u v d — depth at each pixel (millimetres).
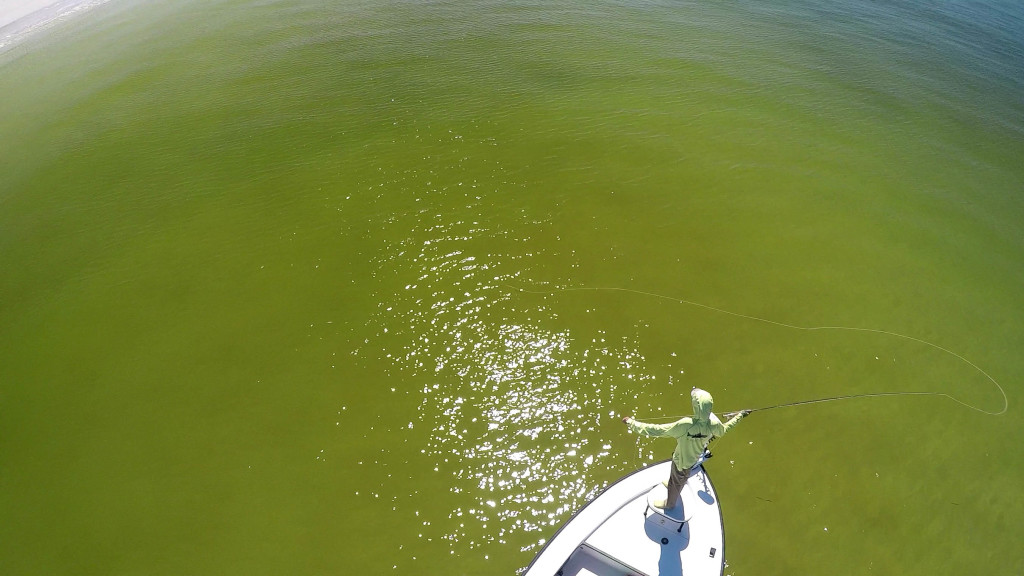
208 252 19953
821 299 18531
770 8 36938
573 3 36656
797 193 22500
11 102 28312
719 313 18016
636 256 19672
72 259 19938
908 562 13148
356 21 34625
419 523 13461
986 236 21125
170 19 35375
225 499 13914
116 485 14227
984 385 16453
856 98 28375
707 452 12562
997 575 13062
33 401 16016
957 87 29766
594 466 14430
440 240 20156
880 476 14500
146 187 22656
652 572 11500
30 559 13062
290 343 17172
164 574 12750
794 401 15945
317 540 13203
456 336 17312
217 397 15953
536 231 20516
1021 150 25562
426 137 24828
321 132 25219
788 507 13906
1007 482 14484
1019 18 37781
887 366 16781
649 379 16281
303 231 20562
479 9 35844
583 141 24703
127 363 16797
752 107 27250
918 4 38781
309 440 15000
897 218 21641
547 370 16453
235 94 27906
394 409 15648
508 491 14016
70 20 36594
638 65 30203
